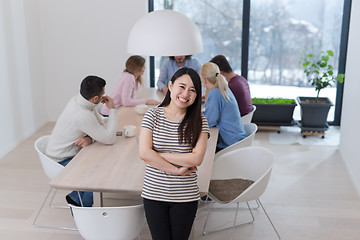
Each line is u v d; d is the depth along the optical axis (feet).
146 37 9.86
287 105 18.45
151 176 8.70
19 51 17.40
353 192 13.75
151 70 20.07
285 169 15.29
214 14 19.17
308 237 11.44
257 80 19.88
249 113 14.33
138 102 14.87
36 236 11.49
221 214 12.48
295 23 18.86
